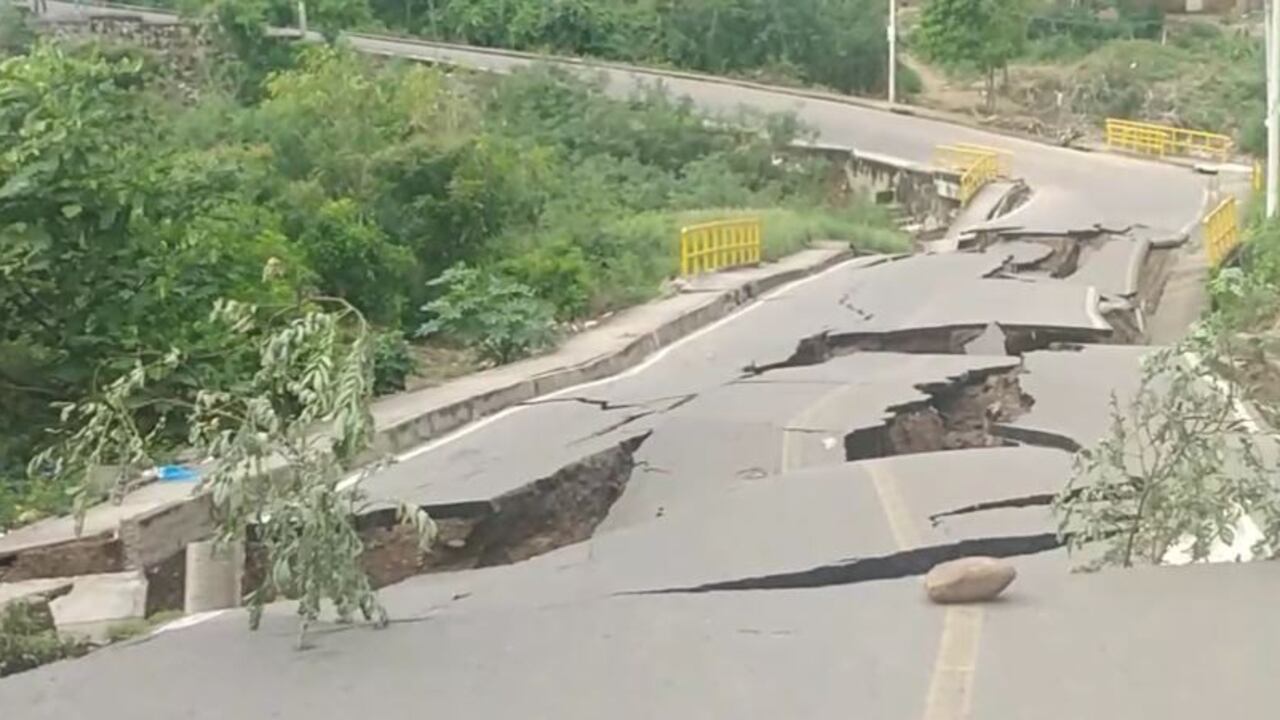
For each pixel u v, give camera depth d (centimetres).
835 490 995
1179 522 664
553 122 3956
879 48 5700
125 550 956
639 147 3975
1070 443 1193
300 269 1631
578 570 846
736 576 818
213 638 587
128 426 646
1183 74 5584
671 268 2522
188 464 1109
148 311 1296
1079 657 521
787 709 491
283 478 571
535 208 2456
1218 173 4272
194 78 3900
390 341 1569
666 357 1798
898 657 532
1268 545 655
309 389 565
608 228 2625
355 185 2183
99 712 511
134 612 852
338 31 4672
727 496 998
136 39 4041
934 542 862
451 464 1202
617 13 5644
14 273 1272
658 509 1117
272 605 650
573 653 555
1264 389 902
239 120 2472
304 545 564
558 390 1602
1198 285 2728
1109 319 2016
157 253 1350
